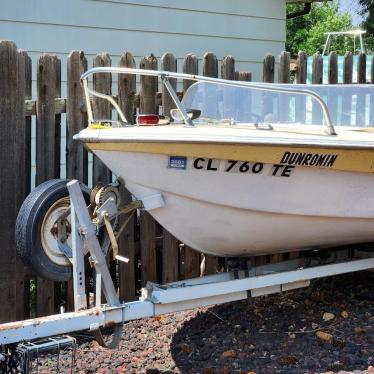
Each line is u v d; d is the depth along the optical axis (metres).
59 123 5.43
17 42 7.43
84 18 7.90
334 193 4.84
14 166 5.05
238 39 9.29
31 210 4.30
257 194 4.59
